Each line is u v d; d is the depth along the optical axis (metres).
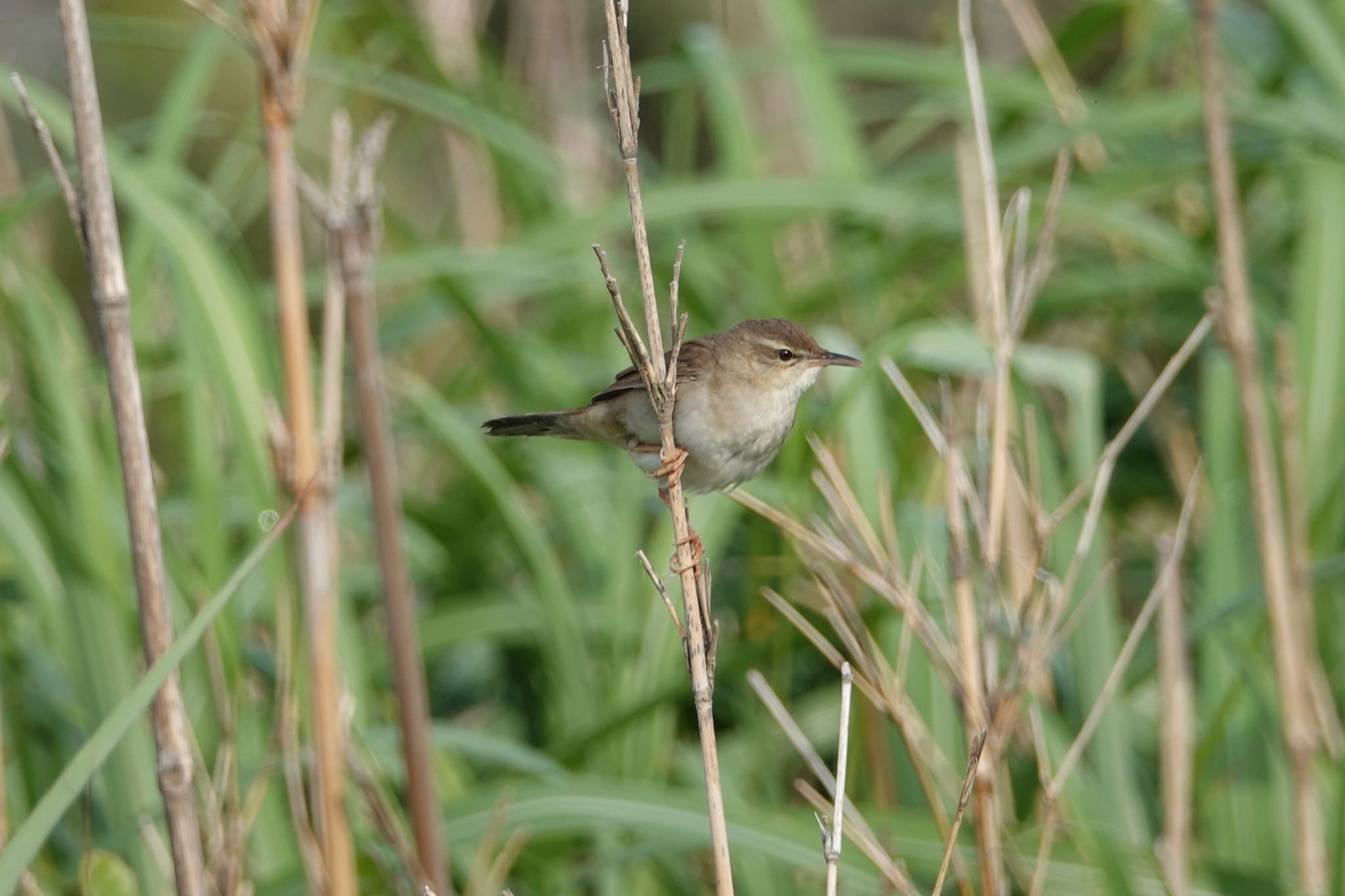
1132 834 8.84
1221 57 13.35
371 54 14.14
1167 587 8.48
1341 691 10.34
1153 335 12.75
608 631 10.64
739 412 9.15
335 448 7.77
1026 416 7.80
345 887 7.57
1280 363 9.46
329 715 7.62
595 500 11.76
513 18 16.09
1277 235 12.84
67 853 9.10
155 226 8.80
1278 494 10.29
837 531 7.50
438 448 12.67
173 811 6.37
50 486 9.48
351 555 13.05
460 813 8.38
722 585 12.05
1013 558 8.49
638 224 6.23
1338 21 11.65
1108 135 11.91
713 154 22.22
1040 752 7.15
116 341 6.29
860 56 12.45
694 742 11.28
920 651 9.15
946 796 8.92
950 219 11.49
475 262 11.12
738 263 13.09
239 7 7.58
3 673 9.50
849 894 8.89
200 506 8.94
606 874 9.56
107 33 12.16
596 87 14.62
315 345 11.97
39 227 13.21
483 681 12.30
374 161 8.06
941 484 10.83
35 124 6.17
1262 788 9.44
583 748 9.46
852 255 12.51
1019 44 18.48
